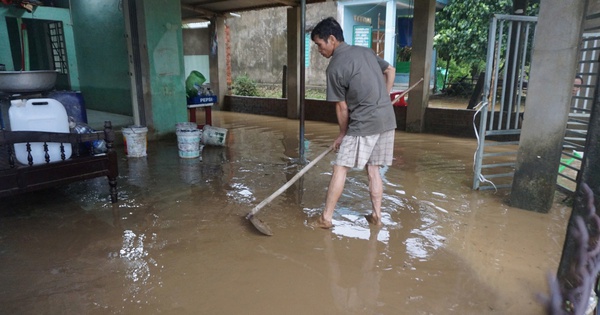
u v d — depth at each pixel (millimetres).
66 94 4598
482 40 10453
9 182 3201
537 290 2461
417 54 7484
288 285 2516
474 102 7727
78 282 2537
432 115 7688
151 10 6516
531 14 9203
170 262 2791
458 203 3947
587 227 1746
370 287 2504
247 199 4055
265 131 8086
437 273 2668
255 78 14664
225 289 2467
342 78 3092
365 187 4445
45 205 3879
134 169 5156
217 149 6395
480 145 4215
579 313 1774
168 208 3797
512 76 4137
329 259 2848
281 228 3367
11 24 8570
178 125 6047
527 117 3625
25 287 2479
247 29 14469
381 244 3078
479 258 2865
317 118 9516
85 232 3266
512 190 3836
